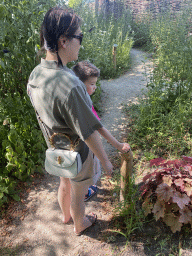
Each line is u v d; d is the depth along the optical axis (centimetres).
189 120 379
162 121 385
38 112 144
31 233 231
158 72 486
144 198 243
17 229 237
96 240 218
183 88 428
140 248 205
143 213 233
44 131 158
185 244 204
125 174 220
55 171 160
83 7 877
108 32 837
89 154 167
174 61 504
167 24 845
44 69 134
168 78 525
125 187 225
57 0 397
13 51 281
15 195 272
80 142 154
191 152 325
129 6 1144
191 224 208
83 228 221
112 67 696
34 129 313
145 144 348
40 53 146
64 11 127
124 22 1062
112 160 329
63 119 138
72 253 209
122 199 240
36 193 280
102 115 459
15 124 296
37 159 311
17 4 299
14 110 288
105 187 283
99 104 504
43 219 246
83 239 220
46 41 128
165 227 221
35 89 137
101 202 261
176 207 212
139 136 373
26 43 295
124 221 228
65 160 152
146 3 1088
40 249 216
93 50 679
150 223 227
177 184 214
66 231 231
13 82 315
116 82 646
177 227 208
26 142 312
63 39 127
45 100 132
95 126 137
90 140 138
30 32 305
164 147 340
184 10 851
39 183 295
